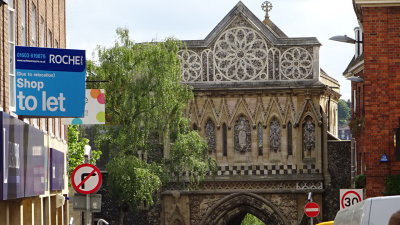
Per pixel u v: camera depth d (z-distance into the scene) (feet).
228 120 233.14
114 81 200.03
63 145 155.02
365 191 149.28
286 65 232.73
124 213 215.72
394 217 48.11
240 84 232.94
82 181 99.14
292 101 232.73
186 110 233.14
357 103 193.98
